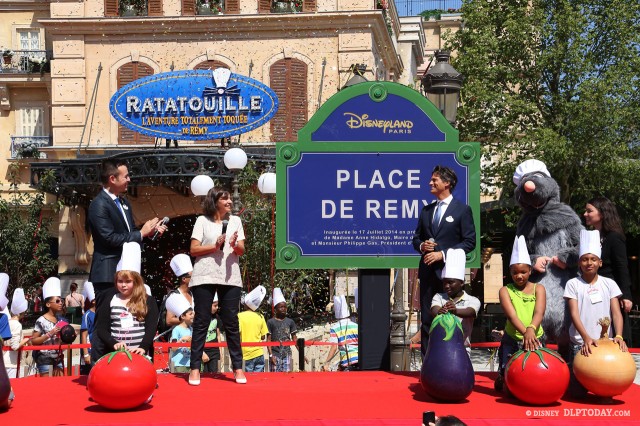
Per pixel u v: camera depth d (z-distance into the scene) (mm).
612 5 25453
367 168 10969
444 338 8289
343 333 14062
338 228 10938
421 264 9539
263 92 28047
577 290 8656
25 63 34000
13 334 12586
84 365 12086
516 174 9609
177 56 30172
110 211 9242
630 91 24969
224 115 28047
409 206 10953
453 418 6410
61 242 30766
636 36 25578
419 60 44781
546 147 24312
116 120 28609
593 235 8617
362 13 29125
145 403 8219
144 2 30234
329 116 10977
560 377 8023
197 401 8359
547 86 26453
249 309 13898
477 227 10906
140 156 26875
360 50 29469
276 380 9719
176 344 11680
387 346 10969
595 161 25047
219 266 9375
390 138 10984
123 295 8930
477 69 26312
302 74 29828
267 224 18844
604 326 8328
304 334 18062
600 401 8328
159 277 29906
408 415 7715
